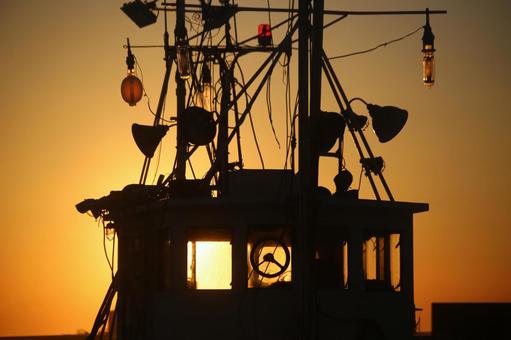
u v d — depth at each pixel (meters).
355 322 53.91
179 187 56.81
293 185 56.72
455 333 70.00
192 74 60.81
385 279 57.16
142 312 57.81
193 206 54.81
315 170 52.44
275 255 54.28
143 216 59.41
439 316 71.00
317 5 53.19
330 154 59.38
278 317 54.00
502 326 69.31
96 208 61.72
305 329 51.69
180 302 54.72
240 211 54.59
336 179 60.56
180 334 54.72
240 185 57.41
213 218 54.91
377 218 57.12
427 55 58.19
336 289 55.66
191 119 58.22
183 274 54.88
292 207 53.94
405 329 57.16
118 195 60.00
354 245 56.16
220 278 54.75
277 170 57.62
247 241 54.53
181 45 59.72
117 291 62.25
